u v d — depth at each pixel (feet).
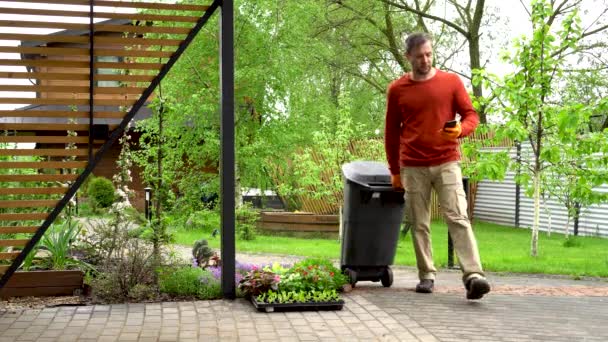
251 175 58.39
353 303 20.70
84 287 23.29
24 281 22.57
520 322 18.26
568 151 36.06
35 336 16.87
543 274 29.55
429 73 21.91
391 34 84.84
